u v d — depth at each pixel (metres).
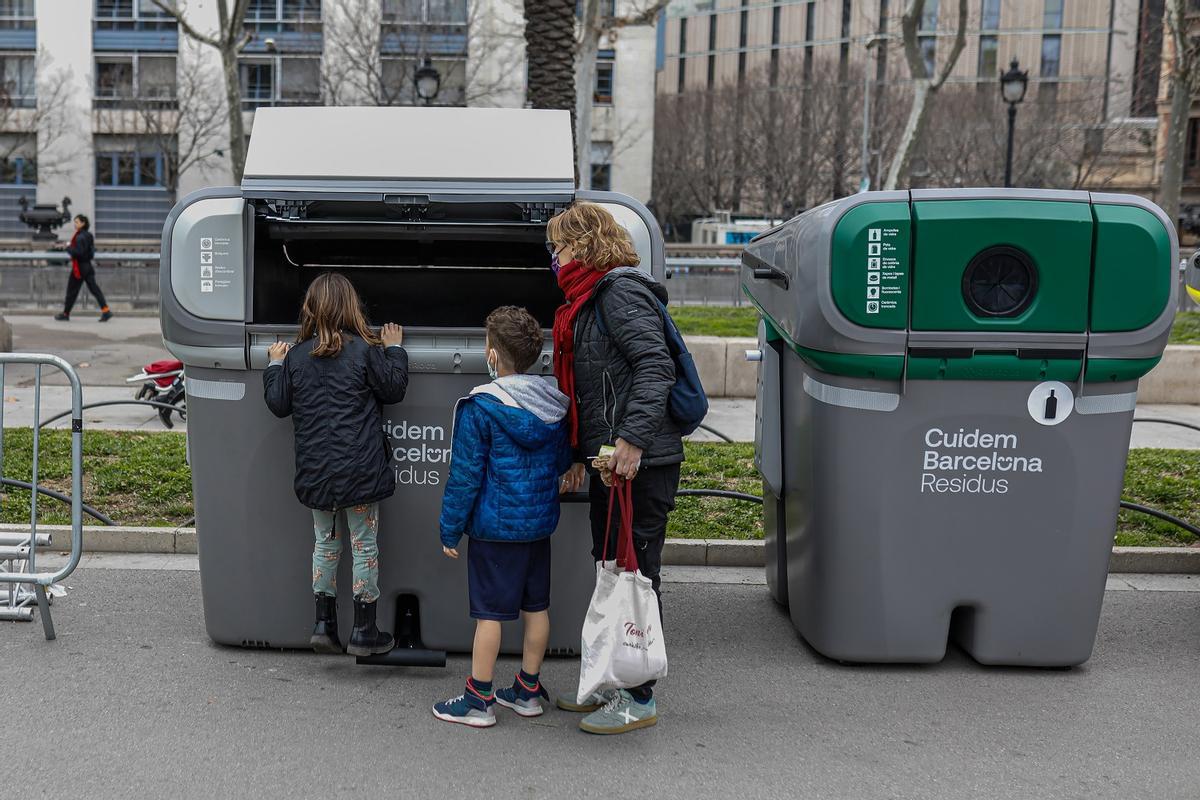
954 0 63.53
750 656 4.81
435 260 5.20
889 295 4.28
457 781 3.59
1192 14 24.25
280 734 3.90
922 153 47.66
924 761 3.82
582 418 3.82
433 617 4.56
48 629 4.75
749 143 51.09
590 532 4.48
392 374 4.18
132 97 42.88
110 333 17.28
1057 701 4.36
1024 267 4.30
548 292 5.23
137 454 7.94
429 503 4.47
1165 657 4.87
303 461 4.14
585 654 3.83
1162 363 11.55
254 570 4.55
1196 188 45.00
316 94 40.97
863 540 4.49
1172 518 6.55
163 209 44.50
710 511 6.93
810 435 4.60
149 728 3.92
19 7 43.59
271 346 4.30
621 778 3.64
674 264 23.00
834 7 68.81
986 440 4.42
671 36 79.94
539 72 11.86
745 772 3.71
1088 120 46.41
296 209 4.33
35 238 32.28
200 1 41.56
